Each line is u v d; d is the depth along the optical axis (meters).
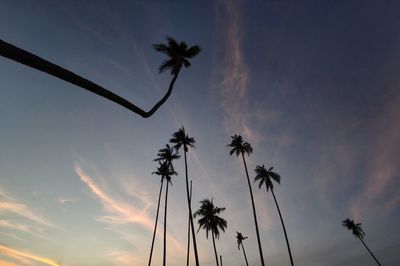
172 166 42.25
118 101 6.90
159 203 40.88
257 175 44.56
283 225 39.81
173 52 19.17
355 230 66.50
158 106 9.52
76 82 5.41
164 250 35.84
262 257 33.59
